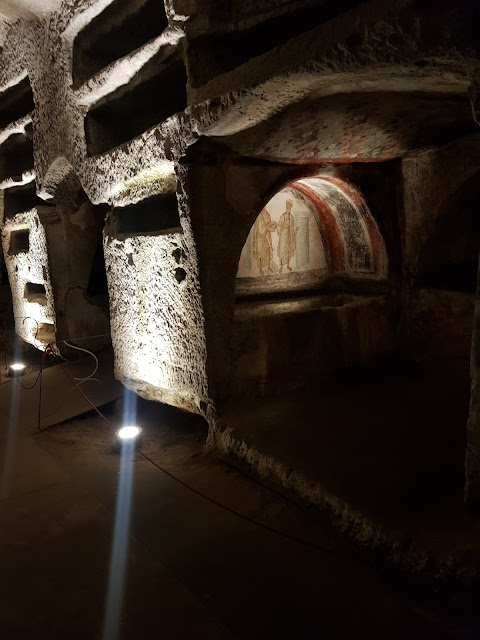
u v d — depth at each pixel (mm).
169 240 3691
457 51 1973
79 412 4570
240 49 3303
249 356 3715
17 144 6309
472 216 4203
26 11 4688
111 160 4133
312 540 2453
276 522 2641
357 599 2047
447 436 3061
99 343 6297
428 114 3252
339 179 4008
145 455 3756
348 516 2422
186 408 3955
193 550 2479
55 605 2150
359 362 4293
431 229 4098
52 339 6559
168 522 2758
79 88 4297
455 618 1878
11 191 6734
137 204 4242
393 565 2158
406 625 1887
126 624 2014
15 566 2439
